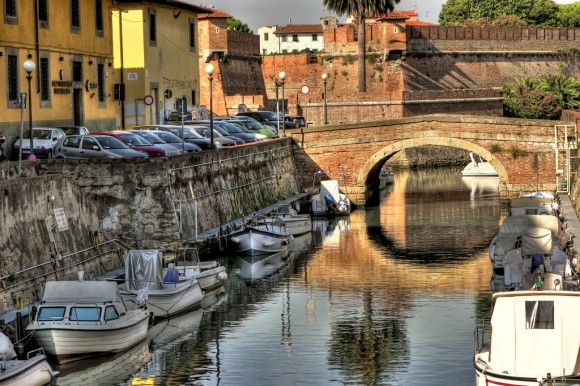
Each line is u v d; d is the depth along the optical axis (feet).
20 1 182.19
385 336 131.23
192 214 184.03
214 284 158.61
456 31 411.13
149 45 248.73
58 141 177.37
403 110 360.48
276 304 151.23
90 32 215.31
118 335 117.70
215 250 187.42
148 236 170.30
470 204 277.85
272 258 193.57
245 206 220.64
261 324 138.21
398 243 210.79
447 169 405.59
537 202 208.64
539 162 269.03
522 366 100.12
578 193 217.15
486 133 270.67
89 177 168.04
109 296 119.03
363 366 117.80
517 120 268.62
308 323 138.72
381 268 181.37
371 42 392.47
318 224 244.83
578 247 168.14
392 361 119.44
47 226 136.05
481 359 103.19
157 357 121.80
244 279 171.73
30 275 128.57
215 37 339.57
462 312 144.56
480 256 192.75
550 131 267.59
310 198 267.80
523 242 151.43
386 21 386.11
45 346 112.68
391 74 389.80
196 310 147.13
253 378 113.39
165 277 143.33
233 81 354.54
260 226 201.67
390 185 340.18
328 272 177.99
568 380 97.91
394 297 155.74
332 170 277.23
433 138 273.75
